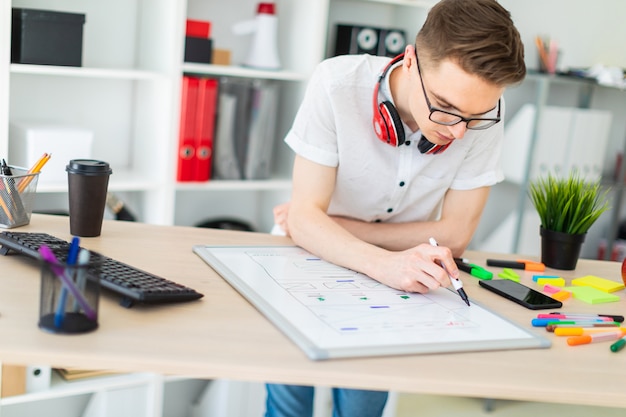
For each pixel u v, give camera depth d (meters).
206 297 1.12
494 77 1.16
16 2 2.35
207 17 2.70
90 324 0.95
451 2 1.23
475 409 2.61
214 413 2.48
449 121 1.25
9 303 1.02
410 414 2.54
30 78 2.45
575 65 3.39
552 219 1.57
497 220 3.47
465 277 1.41
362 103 1.48
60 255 1.15
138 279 1.10
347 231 1.45
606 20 3.38
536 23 3.27
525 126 3.03
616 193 3.39
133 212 2.67
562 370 1.01
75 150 2.29
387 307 1.16
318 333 1.01
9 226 1.36
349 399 1.56
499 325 1.13
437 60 1.21
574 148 3.08
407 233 1.59
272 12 2.63
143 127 2.57
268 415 1.60
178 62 2.35
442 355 1.00
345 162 1.53
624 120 3.56
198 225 2.71
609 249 3.44
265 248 1.44
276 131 2.83
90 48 2.53
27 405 2.32
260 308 1.09
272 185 2.64
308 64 2.62
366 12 2.99
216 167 2.58
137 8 2.58
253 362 0.91
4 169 1.36
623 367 1.04
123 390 2.24
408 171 1.55
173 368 0.89
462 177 1.61
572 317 1.21
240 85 2.56
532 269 1.53
